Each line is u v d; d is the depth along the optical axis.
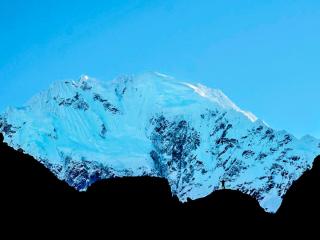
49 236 157.12
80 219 173.50
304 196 178.75
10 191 167.50
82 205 182.00
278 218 183.62
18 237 150.38
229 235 186.38
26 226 156.12
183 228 186.12
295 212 177.50
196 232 186.50
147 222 179.12
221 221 192.38
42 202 170.88
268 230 185.50
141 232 174.88
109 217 177.38
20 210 161.38
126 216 179.62
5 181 171.00
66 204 177.62
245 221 193.38
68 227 166.00
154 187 194.50
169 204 193.00
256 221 193.62
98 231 170.88
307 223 170.00
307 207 174.62
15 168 180.50
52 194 179.00
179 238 180.25
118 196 187.50
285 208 184.12
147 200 187.50
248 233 186.88
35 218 161.62
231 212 197.38
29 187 174.38
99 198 186.12
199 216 194.75
